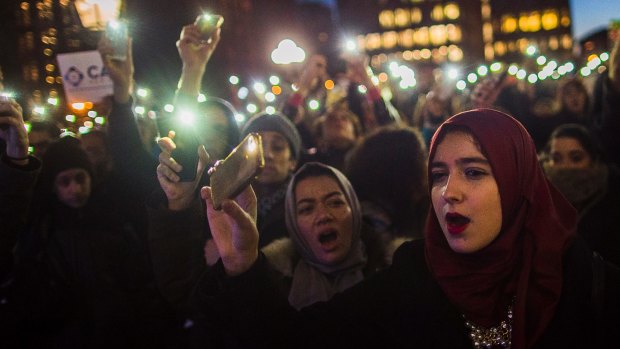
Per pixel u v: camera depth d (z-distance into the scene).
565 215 2.06
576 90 6.78
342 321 2.15
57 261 3.71
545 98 7.49
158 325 3.72
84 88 4.64
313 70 5.72
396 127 3.94
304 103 7.31
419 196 3.73
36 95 4.71
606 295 1.97
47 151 4.02
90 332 3.62
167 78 5.35
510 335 2.00
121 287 3.73
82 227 3.88
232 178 1.95
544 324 1.93
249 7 30.30
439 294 2.07
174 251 2.65
